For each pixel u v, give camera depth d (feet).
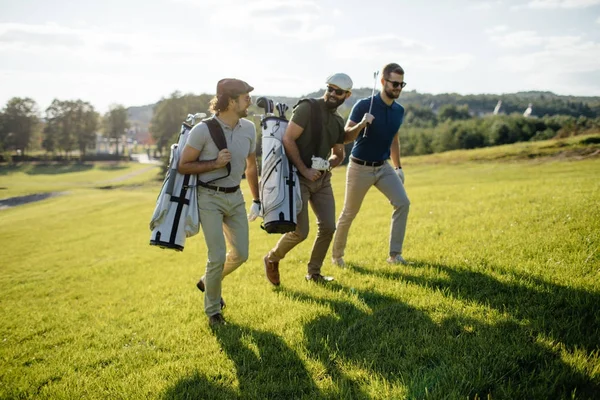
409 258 18.71
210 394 9.77
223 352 11.85
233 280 19.83
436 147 302.04
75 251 47.70
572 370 8.69
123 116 461.78
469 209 28.68
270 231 14.67
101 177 299.38
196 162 12.99
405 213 18.21
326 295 15.37
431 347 10.37
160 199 13.19
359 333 11.79
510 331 10.72
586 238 16.53
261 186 14.80
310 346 11.45
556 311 11.33
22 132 391.45
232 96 12.94
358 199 18.40
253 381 10.14
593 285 12.39
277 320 13.55
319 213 16.48
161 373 11.11
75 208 106.01
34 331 17.40
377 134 17.26
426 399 8.45
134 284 25.27
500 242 18.42
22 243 59.93
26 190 209.97
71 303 22.93
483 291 13.43
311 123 15.12
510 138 286.66
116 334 14.93
